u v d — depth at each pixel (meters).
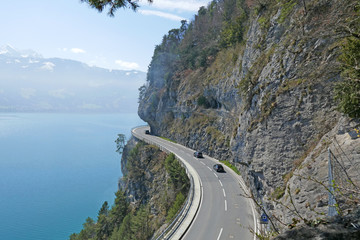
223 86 48.28
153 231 39.69
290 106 18.62
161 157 58.00
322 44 16.77
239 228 21.09
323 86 16.61
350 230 3.00
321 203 11.61
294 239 3.25
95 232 65.19
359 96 10.91
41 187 149.00
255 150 20.77
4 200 125.94
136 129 107.62
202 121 57.72
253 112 22.64
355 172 10.22
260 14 29.30
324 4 17.58
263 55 25.28
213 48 65.00
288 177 16.98
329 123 15.91
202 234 20.22
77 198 129.00
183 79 74.31
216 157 48.09
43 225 96.62
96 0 6.64
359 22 10.43
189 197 27.78
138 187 60.09
